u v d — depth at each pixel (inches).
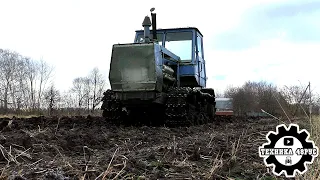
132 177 140.3
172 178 148.0
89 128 336.2
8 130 295.3
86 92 2165.4
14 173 138.5
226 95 1854.1
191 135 310.3
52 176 134.6
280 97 318.0
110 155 187.8
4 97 1753.2
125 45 374.3
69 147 215.3
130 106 388.8
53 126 357.1
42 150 199.9
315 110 243.4
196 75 457.1
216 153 195.8
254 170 168.1
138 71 368.8
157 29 465.1
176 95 384.8
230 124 474.3
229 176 154.7
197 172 159.0
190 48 453.1
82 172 141.6
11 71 1790.1
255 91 1556.3
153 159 182.7
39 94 1715.1
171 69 427.8
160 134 301.6
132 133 302.0
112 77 375.9
